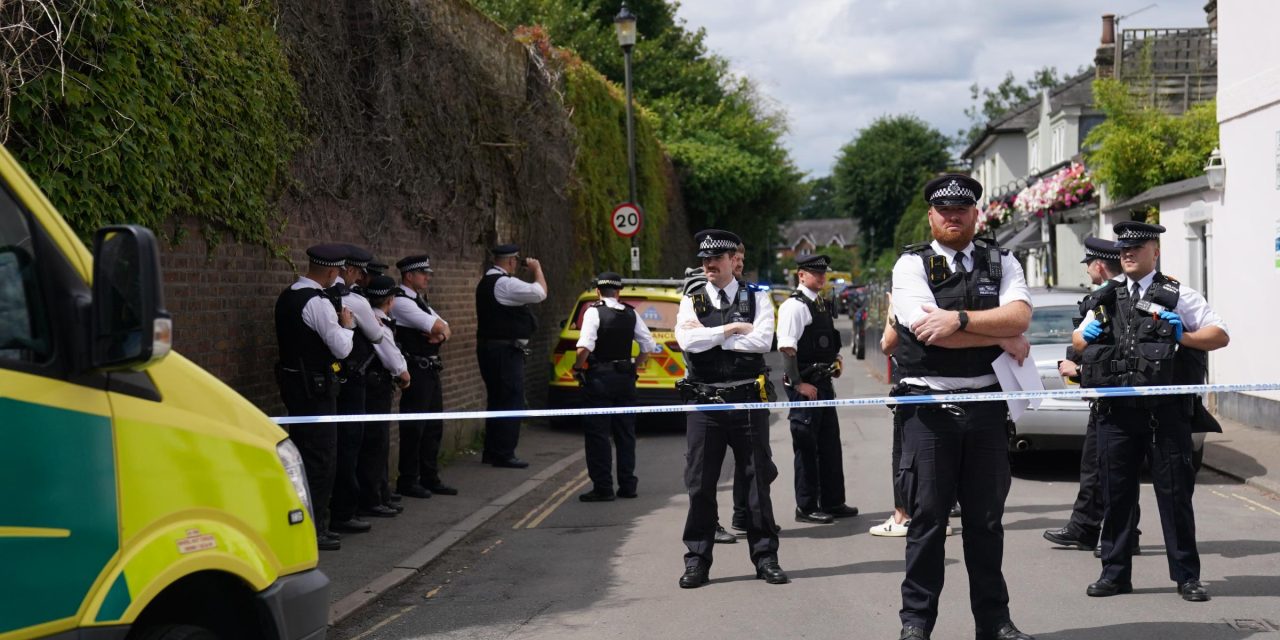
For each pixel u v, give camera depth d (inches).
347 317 302.7
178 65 272.8
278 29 336.5
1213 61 892.6
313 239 362.3
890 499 371.6
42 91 220.5
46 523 116.0
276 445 152.3
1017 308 197.3
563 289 681.6
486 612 248.7
